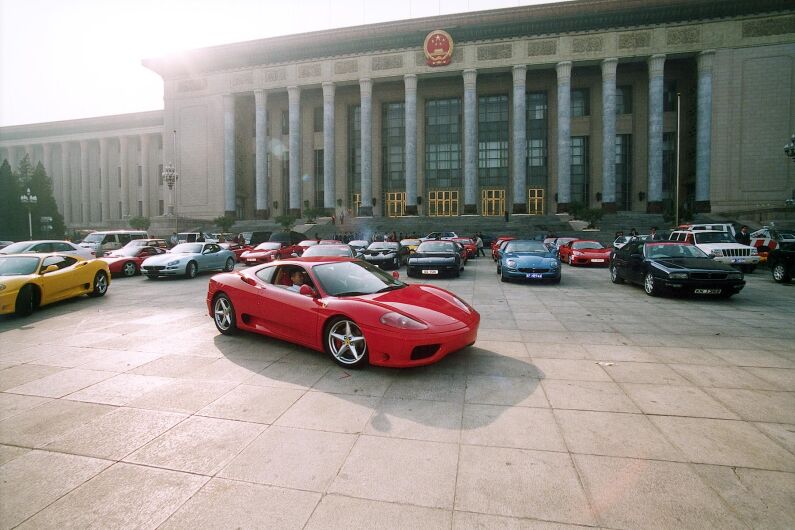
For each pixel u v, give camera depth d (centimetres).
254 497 249
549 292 1080
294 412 362
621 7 4175
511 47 4475
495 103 5116
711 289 924
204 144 5291
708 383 419
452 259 1390
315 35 4825
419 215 5088
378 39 4716
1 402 392
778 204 3991
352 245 2100
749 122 4062
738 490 247
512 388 409
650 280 1005
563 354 521
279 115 5578
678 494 244
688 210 3659
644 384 418
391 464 280
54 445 314
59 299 905
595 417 345
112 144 6956
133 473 277
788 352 526
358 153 5406
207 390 415
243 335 625
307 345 509
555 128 4888
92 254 1566
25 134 7238
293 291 537
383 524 224
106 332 661
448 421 341
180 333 646
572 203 4138
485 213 5091
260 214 5103
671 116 4672
